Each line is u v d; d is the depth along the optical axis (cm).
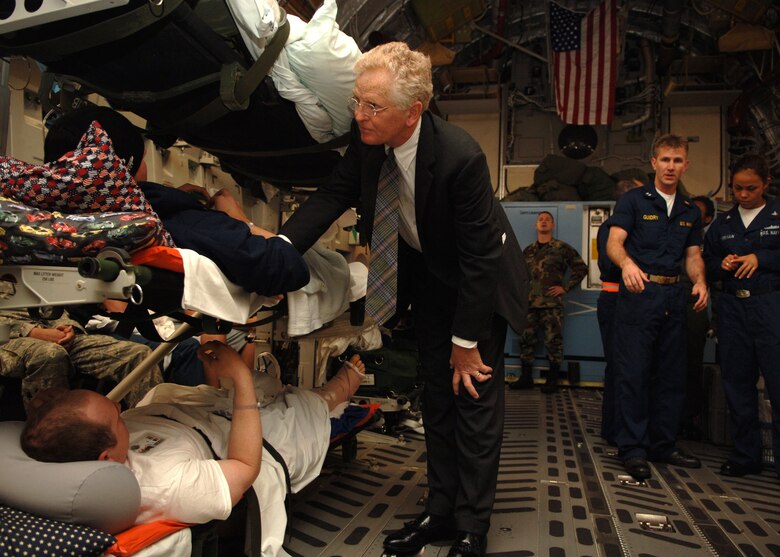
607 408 400
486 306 200
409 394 422
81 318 179
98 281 133
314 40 188
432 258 218
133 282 131
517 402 559
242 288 168
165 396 222
